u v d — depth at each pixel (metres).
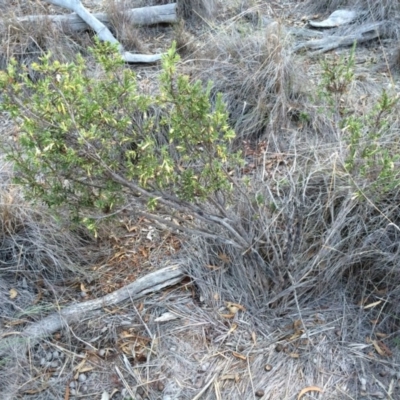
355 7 4.81
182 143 2.17
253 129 3.53
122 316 2.55
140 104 2.12
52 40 4.10
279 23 4.12
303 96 3.64
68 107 1.85
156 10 4.66
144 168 2.04
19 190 2.91
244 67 3.78
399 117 3.09
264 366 2.39
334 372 2.38
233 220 2.44
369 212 2.60
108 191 2.15
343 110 3.40
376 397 2.32
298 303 2.58
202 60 3.85
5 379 2.34
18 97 2.06
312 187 2.79
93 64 4.06
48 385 2.35
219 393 2.30
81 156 2.02
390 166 2.26
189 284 2.68
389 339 2.50
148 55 4.20
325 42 4.43
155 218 2.37
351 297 2.63
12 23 4.16
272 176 2.96
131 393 2.31
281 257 2.48
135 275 2.73
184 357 2.41
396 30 4.47
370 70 4.07
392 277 2.59
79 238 2.87
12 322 2.54
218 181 2.24
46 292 2.69
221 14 4.91
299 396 2.30
